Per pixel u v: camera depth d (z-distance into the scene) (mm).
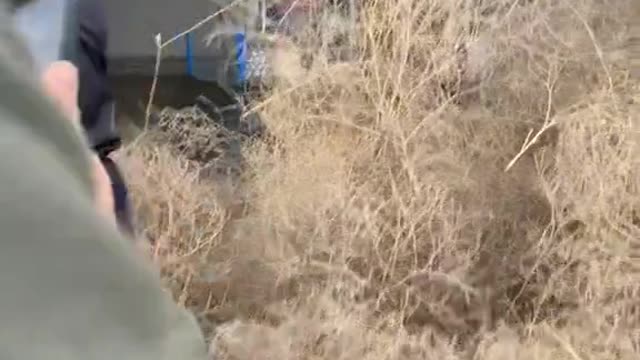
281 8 2439
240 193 2289
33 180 422
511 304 2141
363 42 2309
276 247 2150
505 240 2211
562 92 2270
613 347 1933
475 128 2268
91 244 430
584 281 2076
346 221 2109
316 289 2082
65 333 411
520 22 2291
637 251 2076
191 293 2160
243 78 2479
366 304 2039
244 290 2168
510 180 2238
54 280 416
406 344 1955
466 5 2287
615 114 2143
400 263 2127
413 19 2252
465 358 2021
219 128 2369
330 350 1955
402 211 2117
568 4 2285
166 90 2697
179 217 2182
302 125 2260
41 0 744
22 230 414
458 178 2197
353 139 2254
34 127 442
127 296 438
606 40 2318
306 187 2154
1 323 400
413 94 2248
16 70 443
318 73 2289
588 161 2090
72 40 1536
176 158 2295
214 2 2652
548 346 1950
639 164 2080
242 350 1948
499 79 2305
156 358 435
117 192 1720
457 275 2084
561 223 2107
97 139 1713
